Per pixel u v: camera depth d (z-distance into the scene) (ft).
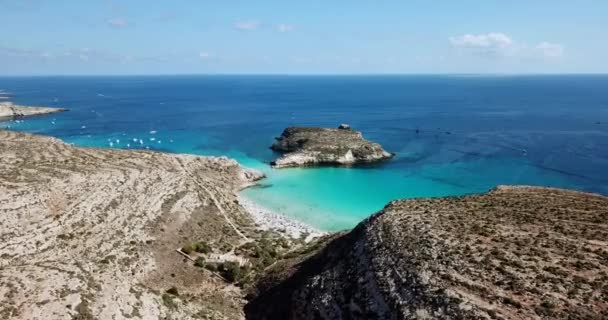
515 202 184.14
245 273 189.47
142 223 204.13
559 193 203.10
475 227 151.33
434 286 118.93
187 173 287.28
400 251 139.44
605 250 128.26
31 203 176.65
